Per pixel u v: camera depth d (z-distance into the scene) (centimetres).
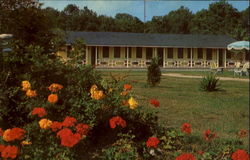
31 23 830
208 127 970
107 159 573
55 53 819
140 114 683
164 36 5012
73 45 752
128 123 664
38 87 673
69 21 6994
